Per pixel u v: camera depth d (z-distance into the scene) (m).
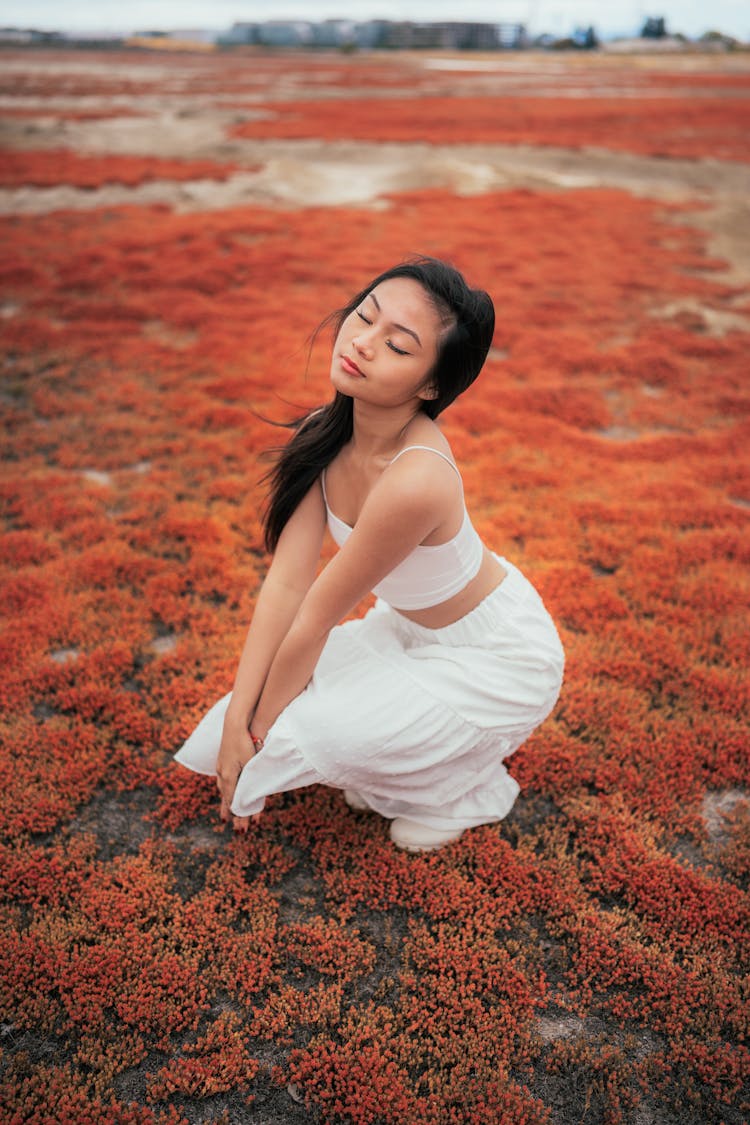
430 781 2.76
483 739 2.68
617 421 6.82
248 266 10.57
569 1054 2.29
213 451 5.93
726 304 9.92
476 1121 2.11
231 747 2.64
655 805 3.15
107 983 2.40
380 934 2.65
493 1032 2.33
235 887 2.72
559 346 8.23
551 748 3.36
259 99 32.47
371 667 2.65
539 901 2.74
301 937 2.58
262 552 4.79
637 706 3.65
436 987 2.45
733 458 6.11
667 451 6.16
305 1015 2.35
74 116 25.16
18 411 6.46
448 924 2.67
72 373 7.27
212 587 4.36
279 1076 2.21
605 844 2.96
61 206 13.89
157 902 2.66
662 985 2.47
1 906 2.65
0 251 10.94
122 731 3.36
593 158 19.77
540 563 4.64
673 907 2.74
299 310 9.00
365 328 2.18
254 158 18.91
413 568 2.48
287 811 3.02
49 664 3.72
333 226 12.92
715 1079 2.24
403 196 15.37
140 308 8.80
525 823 3.09
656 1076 2.25
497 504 5.36
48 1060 2.22
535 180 17.41
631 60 78.25
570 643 4.04
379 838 2.95
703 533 5.08
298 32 127.44
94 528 4.83
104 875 2.74
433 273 2.14
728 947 2.62
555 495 5.45
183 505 5.18
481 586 2.64
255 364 7.57
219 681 3.67
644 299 9.90
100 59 73.75
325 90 37.59
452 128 24.05
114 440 6.06
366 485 2.51
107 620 4.04
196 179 16.31
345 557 2.33
